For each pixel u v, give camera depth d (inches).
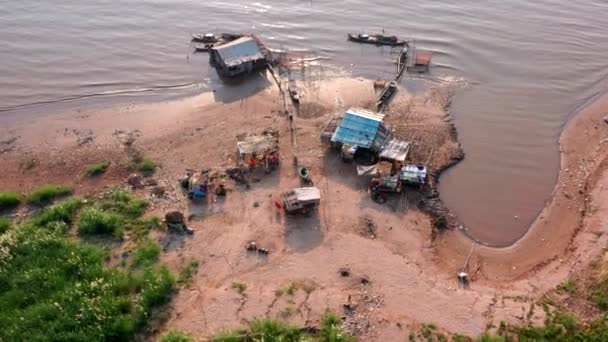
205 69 2337.6
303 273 1299.2
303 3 2960.1
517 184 1674.5
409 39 2566.4
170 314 1190.3
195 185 1547.7
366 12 2856.8
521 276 1332.4
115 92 2183.8
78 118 2016.5
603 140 1871.3
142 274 1278.3
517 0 3021.7
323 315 1179.9
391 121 1945.1
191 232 1424.7
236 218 1477.6
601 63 2386.8
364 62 2389.3
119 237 1403.8
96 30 2662.4
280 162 1700.3
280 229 1438.2
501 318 1171.3
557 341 1100.5
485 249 1425.9
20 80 2246.6
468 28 2682.1
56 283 1250.0
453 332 1141.1
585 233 1446.9
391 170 1641.2
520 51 2477.9
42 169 1734.7
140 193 1587.1
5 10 2851.9
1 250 1320.1
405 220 1486.2
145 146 1828.2
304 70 2317.9
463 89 2183.8
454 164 1748.3
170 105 2094.0
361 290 1250.6
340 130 1716.3
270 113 1994.3
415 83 2218.3
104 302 1186.6
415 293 1245.7
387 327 1153.4
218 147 1797.5
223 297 1231.5
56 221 1451.8
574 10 2908.5
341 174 1648.6
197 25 2721.5
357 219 1477.6
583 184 1658.5
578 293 1234.6
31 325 1146.7
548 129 1950.1
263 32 2642.7
